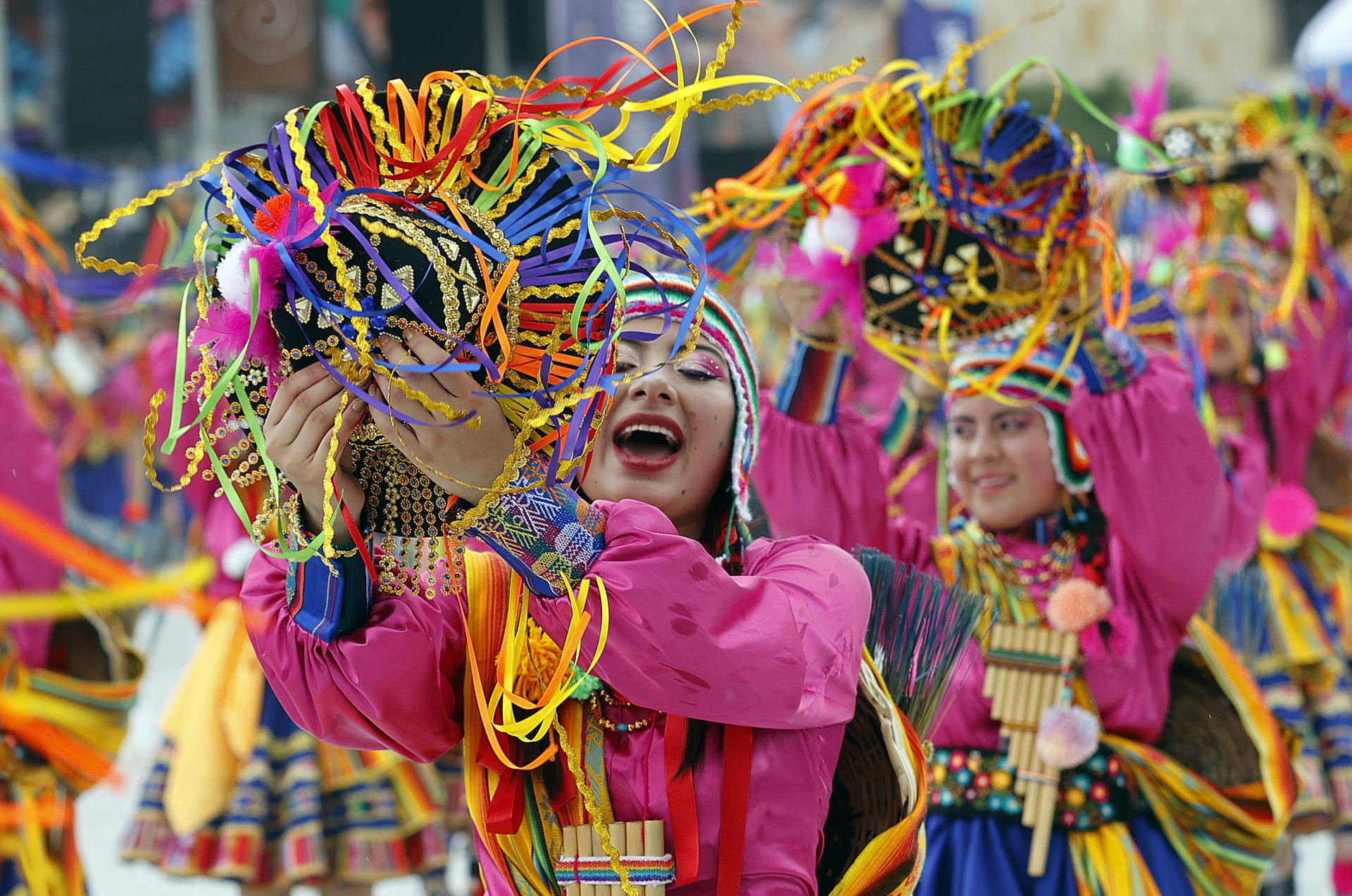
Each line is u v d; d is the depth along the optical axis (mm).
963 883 10336
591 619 6277
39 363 23562
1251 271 17281
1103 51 61250
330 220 5859
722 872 6715
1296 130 17641
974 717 10703
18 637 12148
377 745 7098
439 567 6902
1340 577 17375
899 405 13383
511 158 6383
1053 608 10570
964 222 10008
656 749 6918
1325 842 19312
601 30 46281
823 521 10727
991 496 10906
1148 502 10180
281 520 6250
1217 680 10969
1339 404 18859
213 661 15641
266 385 6176
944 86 10156
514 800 6938
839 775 7500
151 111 48000
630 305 7246
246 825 15188
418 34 45656
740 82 6629
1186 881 10461
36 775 12203
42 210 40625
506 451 6035
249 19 46219
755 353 7645
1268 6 61406
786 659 6488
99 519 27594
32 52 48000
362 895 15656
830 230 10102
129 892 17312
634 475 7238
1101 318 10523
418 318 5891
